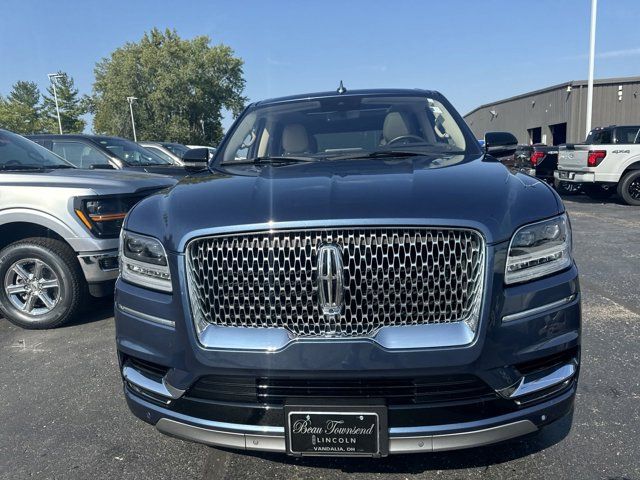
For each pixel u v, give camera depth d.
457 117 3.63
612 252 7.23
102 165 7.89
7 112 69.69
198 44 65.38
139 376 2.37
